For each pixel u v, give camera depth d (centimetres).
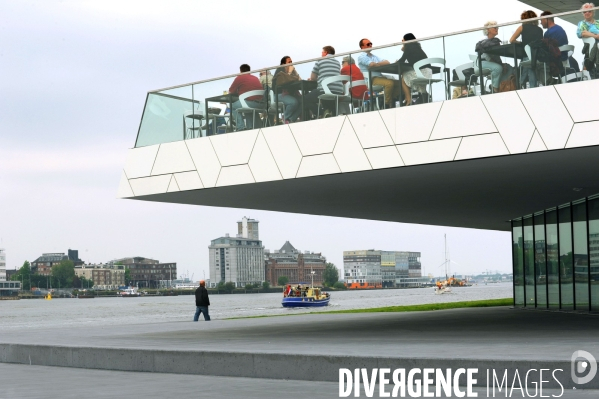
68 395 935
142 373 1185
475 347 1140
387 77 1420
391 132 1391
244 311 8844
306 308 8194
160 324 2416
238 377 1086
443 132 1338
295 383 995
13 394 959
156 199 1811
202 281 2647
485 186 1708
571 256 2239
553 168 1440
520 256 2761
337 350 1116
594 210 2027
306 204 2020
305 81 1514
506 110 1284
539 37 1277
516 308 2756
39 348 1383
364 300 12838
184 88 1683
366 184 1617
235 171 1580
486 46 1321
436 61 1366
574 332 1462
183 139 1677
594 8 1235
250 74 1590
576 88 1229
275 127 1530
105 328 2197
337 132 1450
